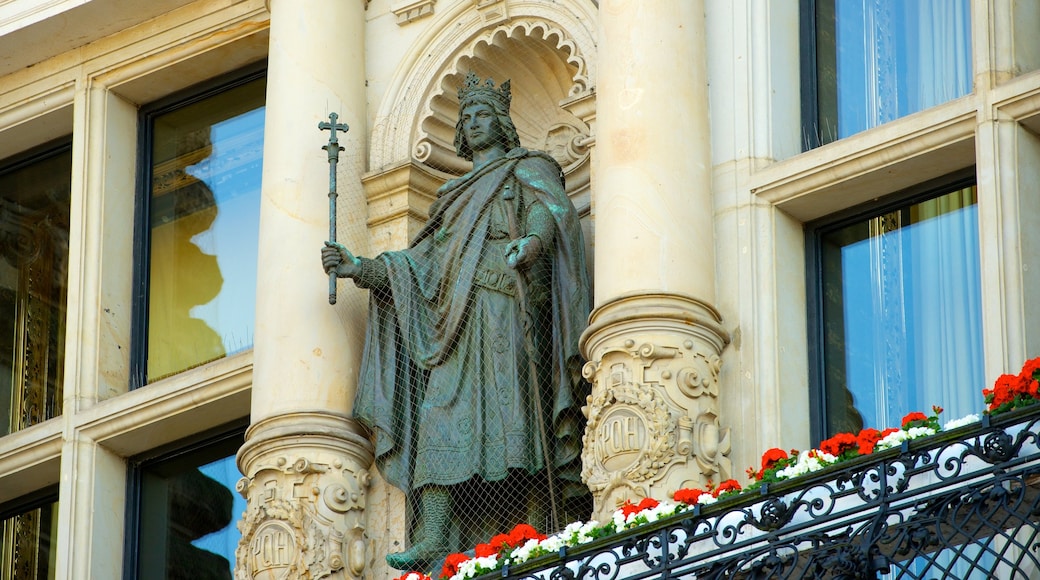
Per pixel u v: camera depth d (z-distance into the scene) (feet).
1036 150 74.54
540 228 78.48
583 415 77.05
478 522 78.02
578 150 84.07
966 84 78.64
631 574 68.18
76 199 94.02
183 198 94.94
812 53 81.25
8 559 93.09
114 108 95.91
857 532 63.62
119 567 88.89
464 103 82.74
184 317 92.94
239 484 80.43
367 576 78.95
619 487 73.05
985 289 72.43
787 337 76.54
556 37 84.38
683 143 77.61
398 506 79.77
